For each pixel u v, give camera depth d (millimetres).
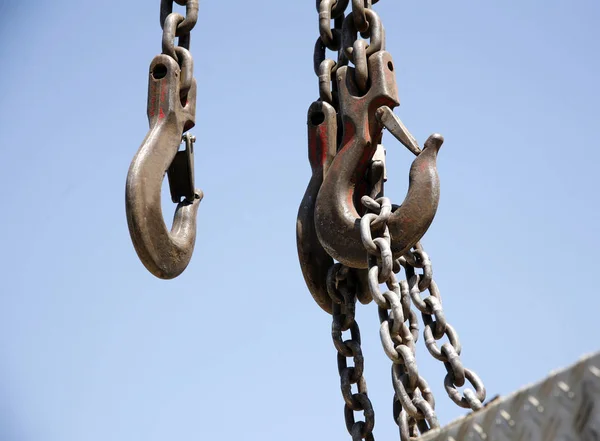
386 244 4227
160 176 4711
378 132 4688
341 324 4746
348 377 4641
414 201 4305
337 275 4809
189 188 5215
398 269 4605
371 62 4723
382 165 4801
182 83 4934
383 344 4090
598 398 2152
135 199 4582
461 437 2373
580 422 2170
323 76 5051
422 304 4359
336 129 5074
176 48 4980
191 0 5047
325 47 5223
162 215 4695
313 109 5105
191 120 4996
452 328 4289
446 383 4121
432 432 2449
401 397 4031
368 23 4844
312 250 4977
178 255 4883
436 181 4312
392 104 4703
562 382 2215
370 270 4211
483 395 4004
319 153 5070
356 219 4516
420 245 4566
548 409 2227
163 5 5125
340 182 4645
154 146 4719
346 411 4621
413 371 3994
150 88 4898
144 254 4652
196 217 5215
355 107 4707
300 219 5020
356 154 4660
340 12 5199
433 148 4367
